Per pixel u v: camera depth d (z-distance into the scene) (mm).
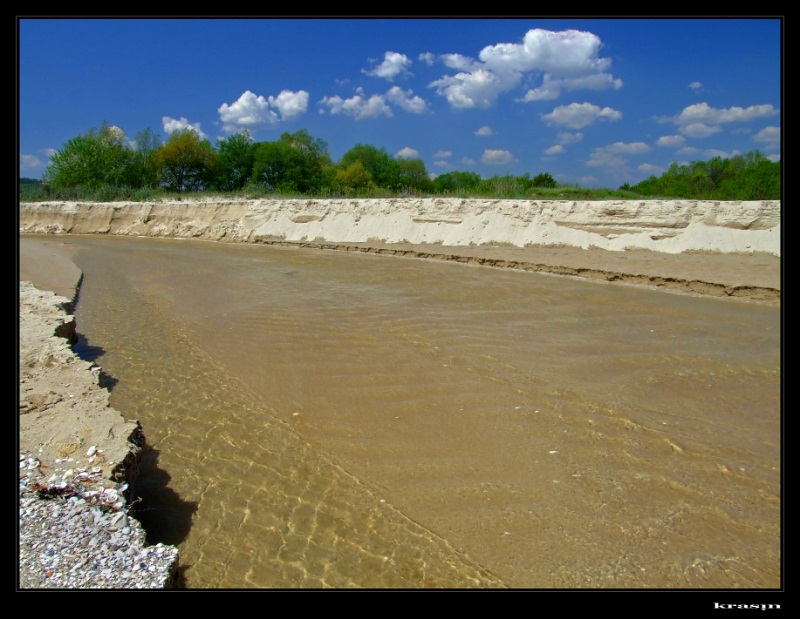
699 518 4672
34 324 8867
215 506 4859
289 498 5012
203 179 43750
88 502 3930
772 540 4352
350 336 9961
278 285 15070
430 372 8164
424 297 13219
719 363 8453
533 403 7062
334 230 26422
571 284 14836
